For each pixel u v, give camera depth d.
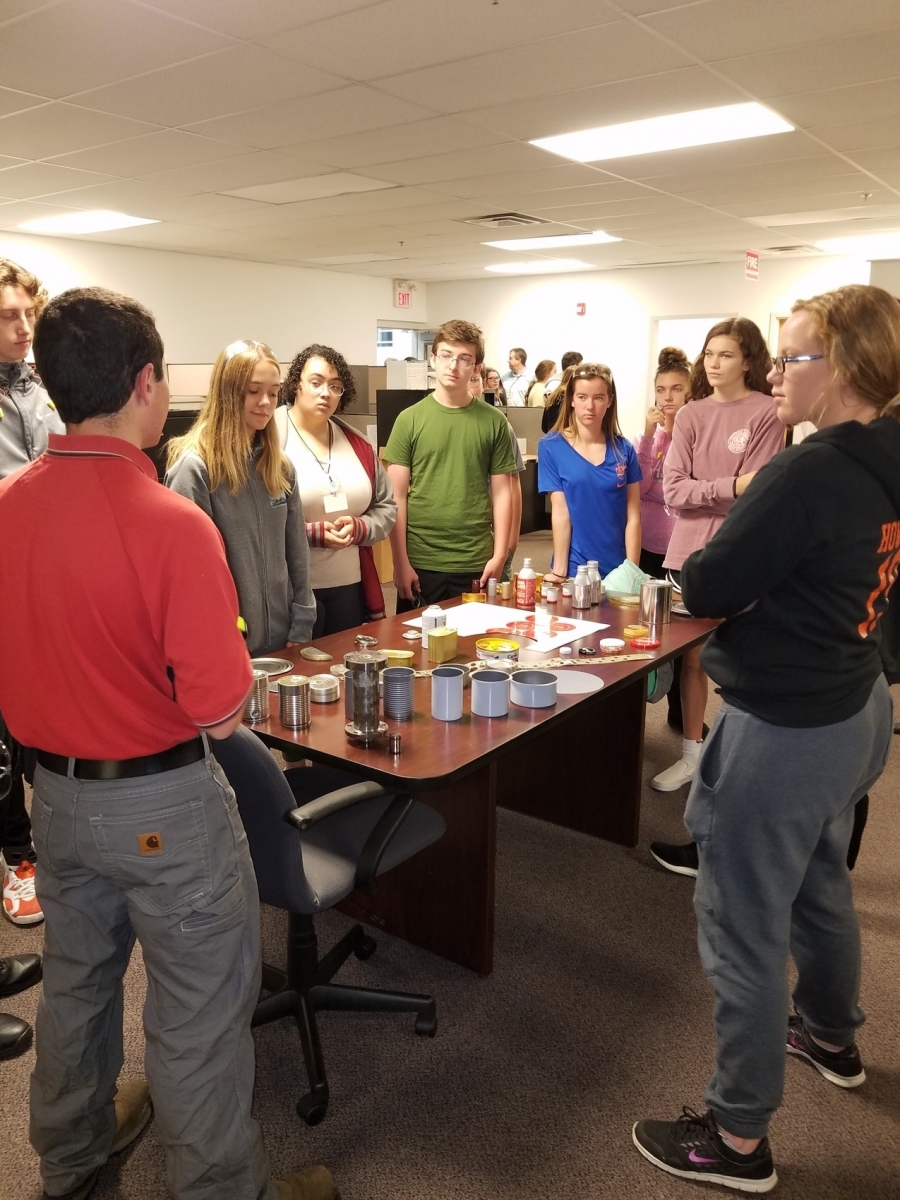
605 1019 1.94
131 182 5.93
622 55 3.58
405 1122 1.64
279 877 1.53
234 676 1.08
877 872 2.55
